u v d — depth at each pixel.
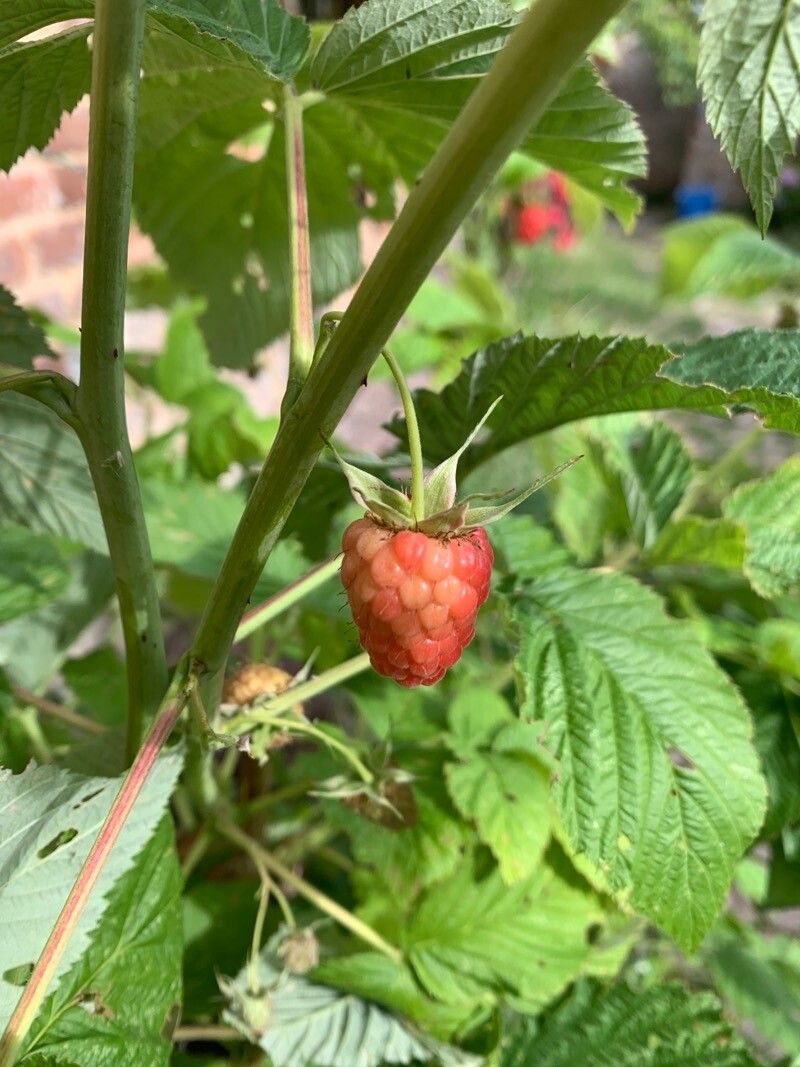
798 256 0.34
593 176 0.15
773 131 0.08
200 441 0.26
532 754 0.17
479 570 0.09
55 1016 0.11
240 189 0.18
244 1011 0.14
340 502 0.18
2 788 0.10
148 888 0.12
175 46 0.12
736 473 0.29
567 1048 0.16
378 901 0.16
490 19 0.12
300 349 0.10
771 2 0.07
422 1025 0.15
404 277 0.08
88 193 0.08
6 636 0.18
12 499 0.15
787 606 0.21
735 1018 0.24
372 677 0.18
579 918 0.16
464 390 0.15
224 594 0.10
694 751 0.13
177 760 0.11
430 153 0.16
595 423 0.20
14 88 0.12
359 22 0.12
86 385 0.09
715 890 0.13
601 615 0.14
